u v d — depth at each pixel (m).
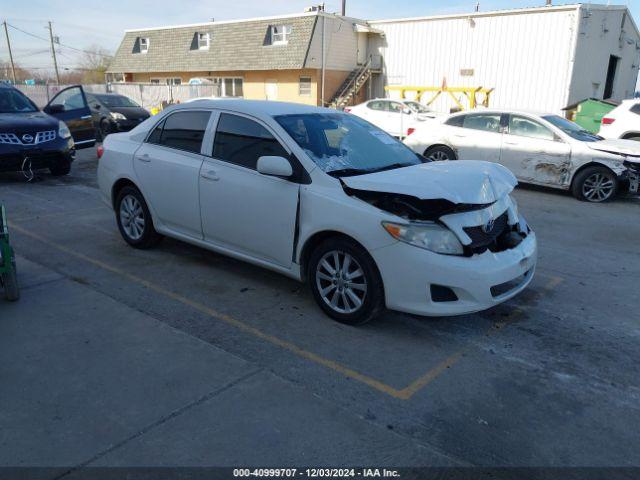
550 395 3.40
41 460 2.69
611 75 26.73
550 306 4.80
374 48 28.33
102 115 17.81
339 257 4.19
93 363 3.60
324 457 2.77
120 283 5.02
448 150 10.93
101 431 2.92
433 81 26.17
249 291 4.91
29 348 3.78
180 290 4.89
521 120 10.19
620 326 4.43
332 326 4.25
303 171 4.32
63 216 7.42
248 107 4.86
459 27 24.75
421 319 4.43
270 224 4.52
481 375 3.61
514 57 23.36
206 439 2.87
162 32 33.59
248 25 29.38
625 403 3.34
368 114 18.48
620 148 9.07
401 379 3.53
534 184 10.42
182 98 27.91
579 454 2.86
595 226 7.77
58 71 63.47
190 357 3.72
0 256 4.34
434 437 2.96
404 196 3.90
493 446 2.90
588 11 21.77
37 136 9.55
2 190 9.06
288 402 3.23
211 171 4.89
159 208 5.51
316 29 26.78
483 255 3.94
